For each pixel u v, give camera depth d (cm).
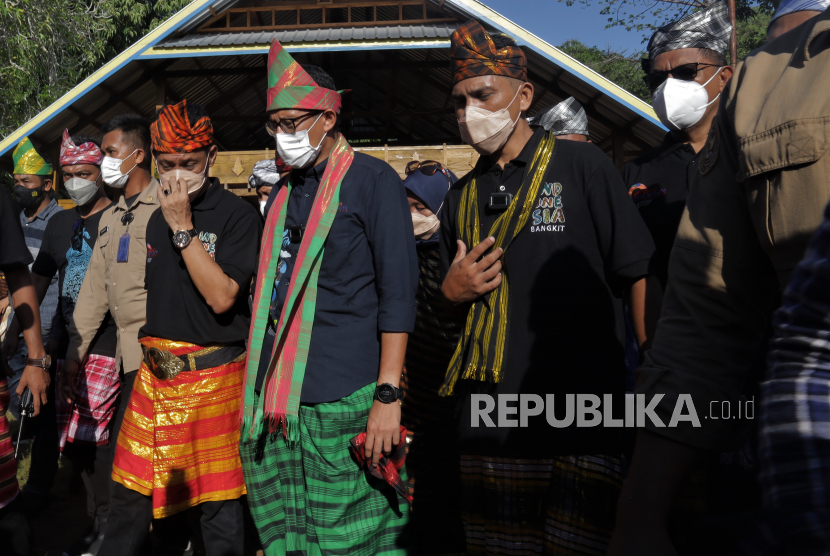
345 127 1563
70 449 328
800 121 84
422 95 1330
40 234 473
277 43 227
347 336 222
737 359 98
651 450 95
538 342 183
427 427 283
